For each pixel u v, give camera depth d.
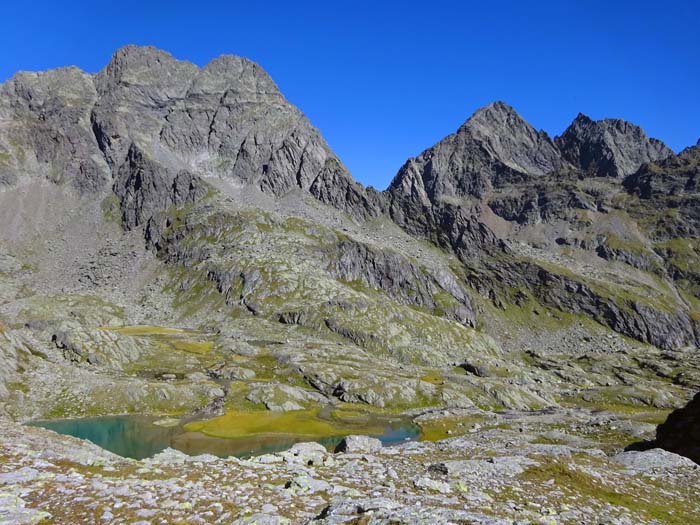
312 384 146.00
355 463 34.53
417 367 188.12
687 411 52.94
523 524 16.88
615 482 33.00
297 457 35.44
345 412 122.12
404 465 35.38
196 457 33.69
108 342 141.25
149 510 18.17
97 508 17.98
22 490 19.27
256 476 26.20
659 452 44.62
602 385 199.50
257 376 147.25
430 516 16.62
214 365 151.62
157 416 103.75
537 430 93.56
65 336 135.62
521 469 32.59
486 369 183.25
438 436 103.25
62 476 21.98
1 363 105.44
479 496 25.12
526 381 175.12
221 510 19.12
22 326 179.12
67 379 110.94
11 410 93.75
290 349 184.88
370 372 158.50
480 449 49.41
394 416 124.00
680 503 30.77
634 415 112.31
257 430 98.12
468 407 136.75
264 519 17.75
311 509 20.48
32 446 30.62
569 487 29.78
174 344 178.12
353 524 16.50
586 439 74.31
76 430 89.81
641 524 24.27
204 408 112.25
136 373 132.50
